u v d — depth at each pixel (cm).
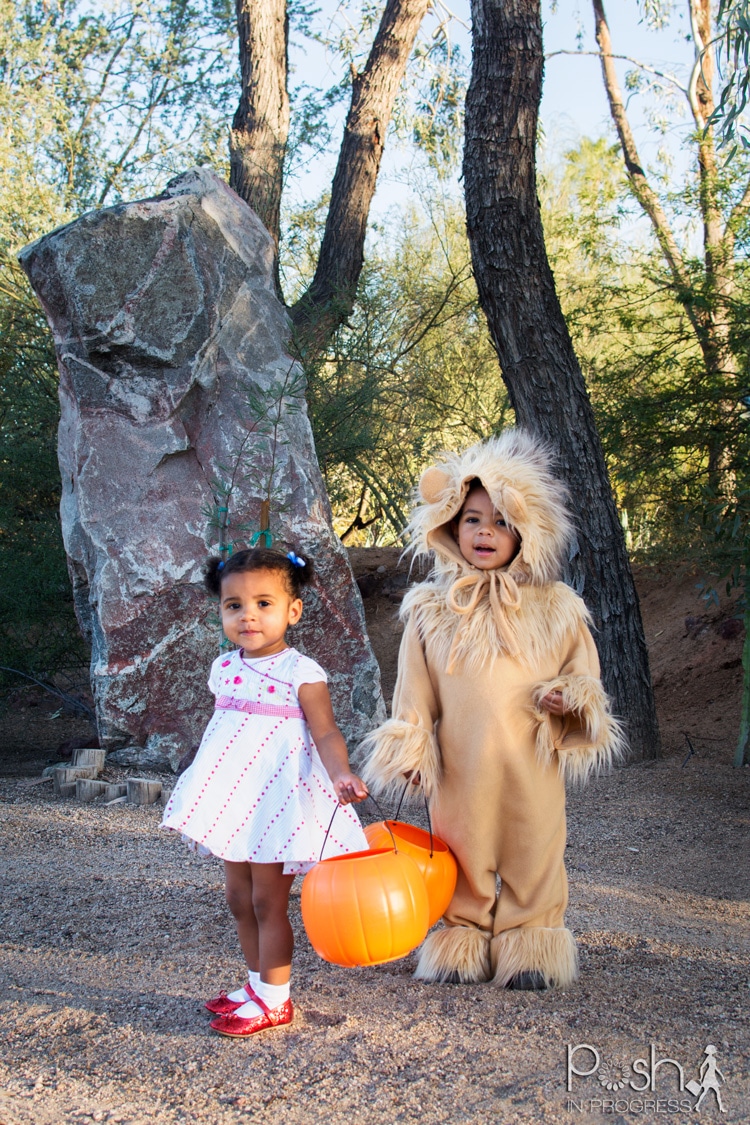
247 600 338
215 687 347
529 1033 315
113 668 658
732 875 532
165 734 675
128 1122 264
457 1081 284
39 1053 304
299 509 674
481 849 361
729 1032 317
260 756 325
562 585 384
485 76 742
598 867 546
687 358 1023
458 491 379
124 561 653
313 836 317
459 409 1322
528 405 772
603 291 1075
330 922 309
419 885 322
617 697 787
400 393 1181
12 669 845
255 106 995
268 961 321
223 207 710
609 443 1016
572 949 363
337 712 689
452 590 374
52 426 894
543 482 382
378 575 1323
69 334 666
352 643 694
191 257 669
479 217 758
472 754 359
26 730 901
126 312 652
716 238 1138
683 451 1027
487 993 350
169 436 664
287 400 701
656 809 662
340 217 1048
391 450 1255
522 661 365
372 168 1055
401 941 311
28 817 591
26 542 846
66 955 389
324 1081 286
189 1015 333
